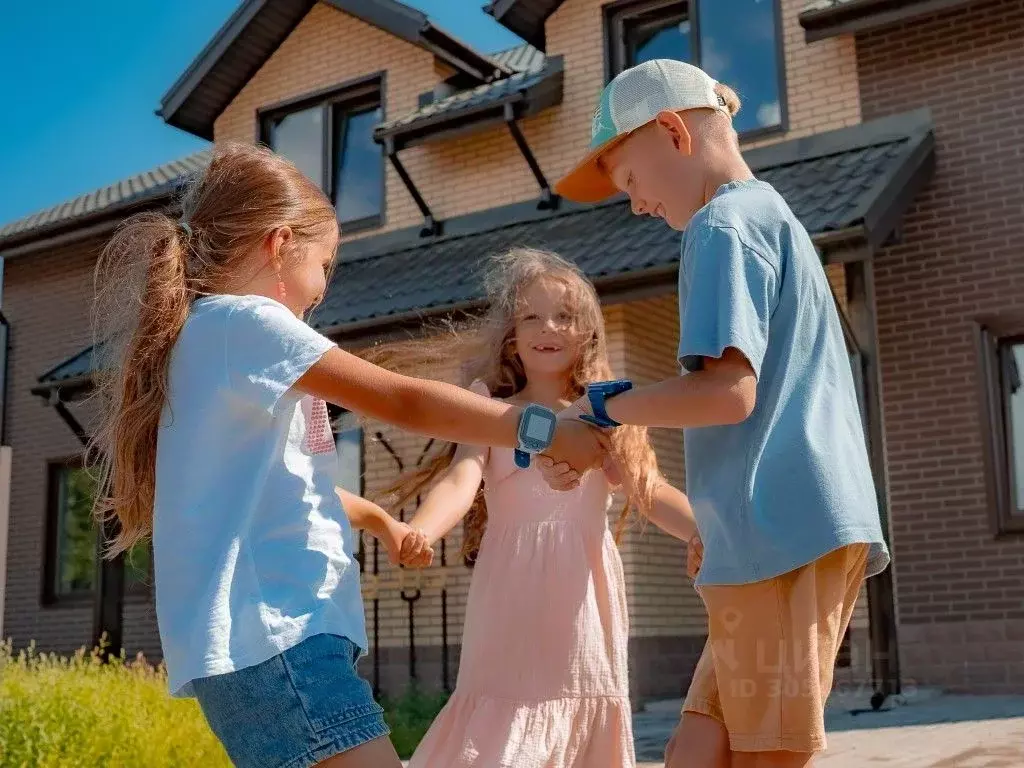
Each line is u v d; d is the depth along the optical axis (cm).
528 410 203
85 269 1441
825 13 911
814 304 216
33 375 1453
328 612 179
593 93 1077
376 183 1212
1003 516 865
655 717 802
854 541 203
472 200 1127
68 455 1396
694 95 231
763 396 209
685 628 940
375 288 1023
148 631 1262
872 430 749
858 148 932
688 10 1049
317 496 189
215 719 176
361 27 1238
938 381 900
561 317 297
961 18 930
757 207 215
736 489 208
